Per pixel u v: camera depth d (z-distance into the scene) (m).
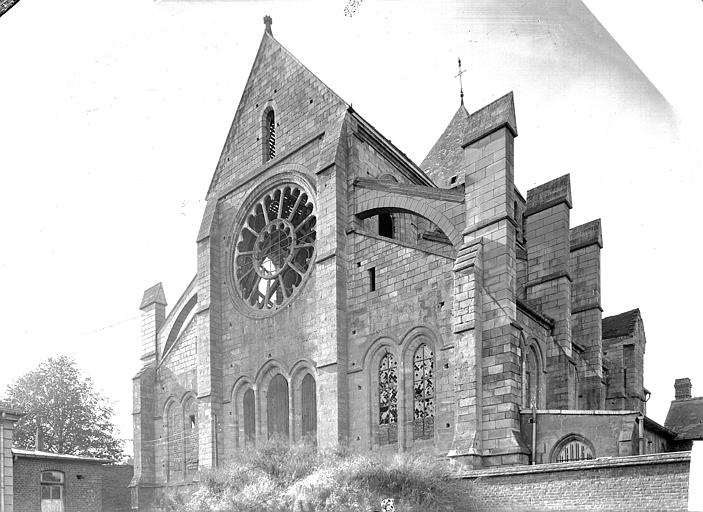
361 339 27.98
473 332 23.66
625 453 21.42
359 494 19.03
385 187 29.28
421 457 20.84
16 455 23.03
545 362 29.41
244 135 36.62
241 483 22.16
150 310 37.19
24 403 24.72
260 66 36.84
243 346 32.91
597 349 30.03
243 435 31.98
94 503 24.72
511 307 23.72
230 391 32.81
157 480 33.06
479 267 24.42
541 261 30.89
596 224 30.73
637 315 21.64
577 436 22.59
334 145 30.58
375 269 28.30
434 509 18.73
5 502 22.33
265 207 34.44
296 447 23.48
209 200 36.44
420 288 26.48
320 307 29.17
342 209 29.95
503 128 24.97
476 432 22.89
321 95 32.78
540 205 31.42
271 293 33.03
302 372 30.23
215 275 34.97
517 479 18.88
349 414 27.53
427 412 25.36
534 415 23.14
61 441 25.81
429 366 25.75
